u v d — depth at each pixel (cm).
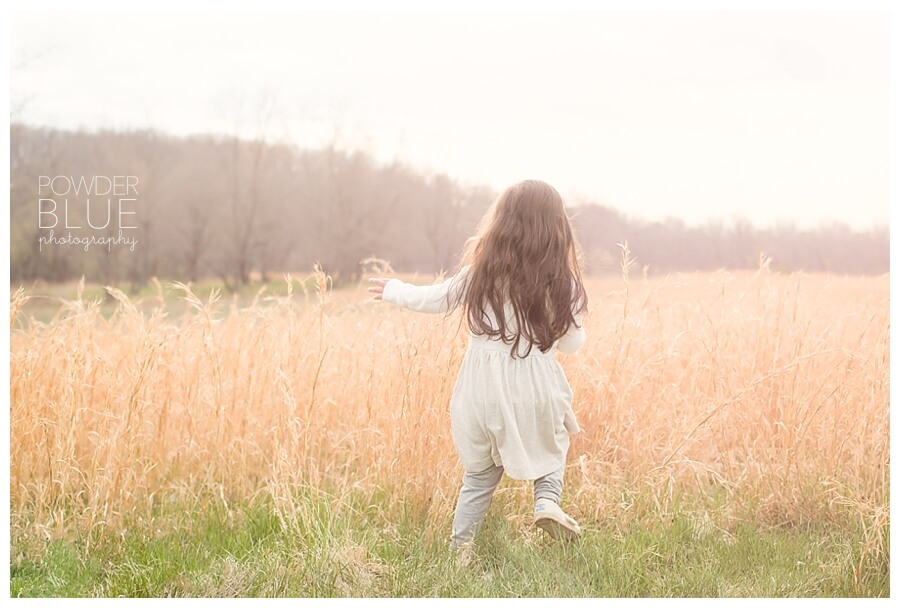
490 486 198
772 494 220
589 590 181
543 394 189
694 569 189
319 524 197
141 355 229
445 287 197
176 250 1356
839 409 228
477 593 178
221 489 215
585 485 210
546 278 190
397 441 218
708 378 247
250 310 254
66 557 196
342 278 1409
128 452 216
